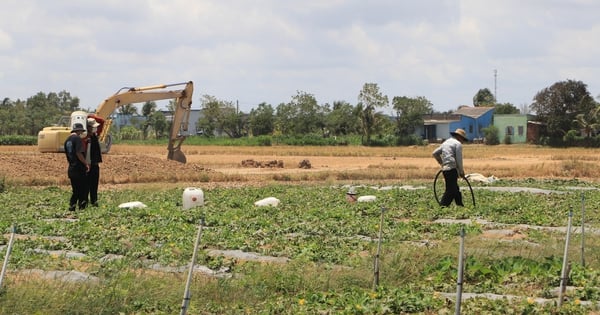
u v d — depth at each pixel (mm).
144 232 18297
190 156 72438
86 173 24047
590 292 12797
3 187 31703
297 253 15898
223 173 44469
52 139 45125
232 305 11852
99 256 15273
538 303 11992
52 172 40875
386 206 24422
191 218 21062
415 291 12812
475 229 19688
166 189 32531
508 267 14492
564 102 111875
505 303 11836
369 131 109750
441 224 20594
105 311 10898
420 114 120500
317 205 25203
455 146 24375
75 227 19250
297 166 56531
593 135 110938
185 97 48375
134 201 26359
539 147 103125
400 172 44406
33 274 12898
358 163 61531
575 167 47594
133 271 13273
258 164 56312
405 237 18359
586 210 24312
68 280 12164
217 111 125875
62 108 160625
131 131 119938
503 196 28609
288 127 123750
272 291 12789
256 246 16750
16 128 124000
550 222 21438
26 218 21359
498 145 113125
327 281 13164
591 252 16281
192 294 12070
